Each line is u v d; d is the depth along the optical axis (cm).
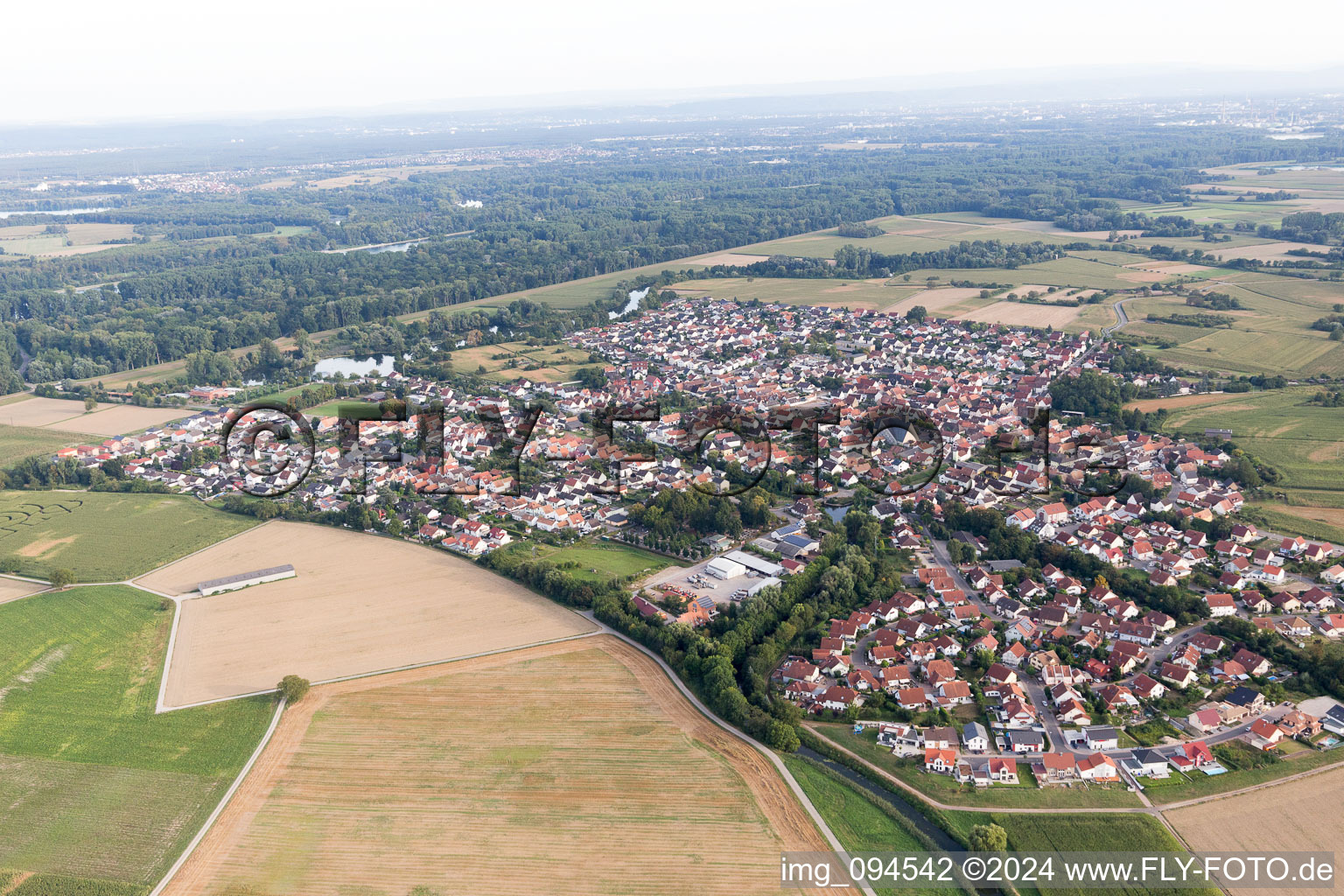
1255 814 15900
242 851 15738
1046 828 15812
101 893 14938
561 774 17450
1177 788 16688
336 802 16888
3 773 18000
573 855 15375
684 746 18212
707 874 14888
